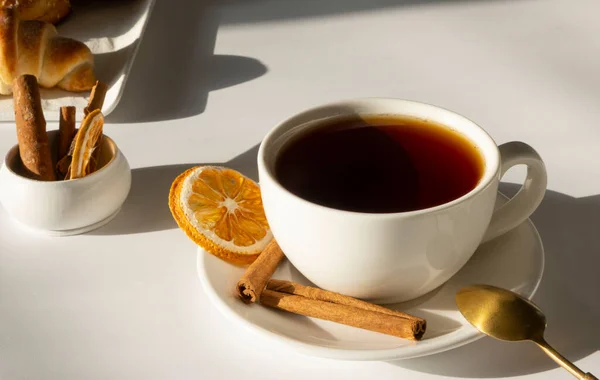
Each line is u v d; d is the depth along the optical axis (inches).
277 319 17.7
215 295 17.8
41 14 32.1
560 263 20.0
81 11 34.2
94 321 19.1
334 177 18.1
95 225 21.8
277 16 35.7
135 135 26.2
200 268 18.4
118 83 27.7
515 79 28.5
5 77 27.4
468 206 17.0
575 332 18.1
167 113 27.5
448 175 18.0
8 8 27.9
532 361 17.6
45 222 21.3
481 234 17.8
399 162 18.5
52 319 19.2
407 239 16.9
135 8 34.2
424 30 33.1
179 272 20.3
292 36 33.4
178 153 25.0
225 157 24.7
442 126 19.2
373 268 17.3
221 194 20.4
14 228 22.1
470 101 27.4
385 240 16.9
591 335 18.0
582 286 19.3
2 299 19.8
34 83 21.8
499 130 25.6
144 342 18.5
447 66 29.7
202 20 35.6
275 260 18.6
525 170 23.1
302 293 18.0
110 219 22.1
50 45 27.9
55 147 22.7
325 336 17.3
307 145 19.0
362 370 17.7
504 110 26.7
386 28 33.6
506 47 30.9
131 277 20.2
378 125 19.5
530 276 18.1
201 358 18.1
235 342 18.5
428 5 35.8
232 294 18.1
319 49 31.8
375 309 17.5
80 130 21.2
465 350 18.0
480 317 17.1
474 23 33.5
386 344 16.9
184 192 19.9
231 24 35.0
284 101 27.9
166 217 22.2
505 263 18.5
